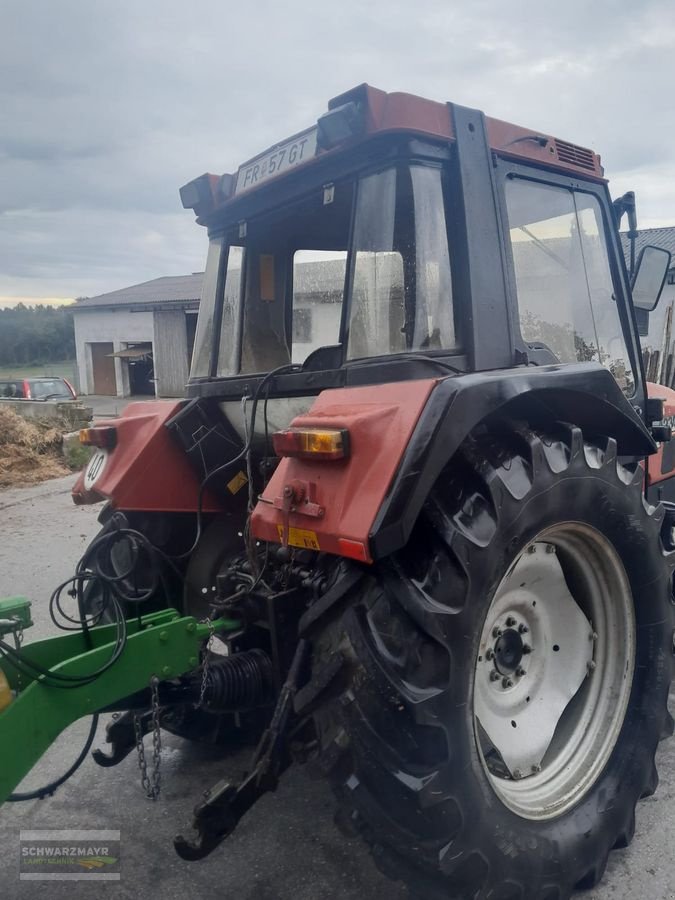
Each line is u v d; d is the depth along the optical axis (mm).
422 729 1976
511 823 2191
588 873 2400
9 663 2141
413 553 2086
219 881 2533
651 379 10844
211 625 2549
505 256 2592
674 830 2736
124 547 3121
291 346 3246
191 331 27875
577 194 3152
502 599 2398
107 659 2236
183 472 3162
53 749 3449
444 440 1992
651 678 2688
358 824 2039
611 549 2557
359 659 1981
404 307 2402
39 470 11148
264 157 2943
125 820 2885
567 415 2598
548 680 2596
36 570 6164
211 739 3146
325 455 2002
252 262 3197
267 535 2221
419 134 2381
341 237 2990
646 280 3555
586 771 2531
